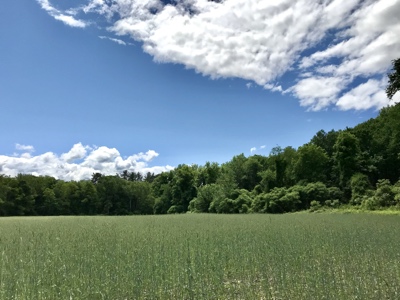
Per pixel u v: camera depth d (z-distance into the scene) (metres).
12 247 11.18
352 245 10.58
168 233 15.16
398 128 53.62
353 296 5.86
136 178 159.00
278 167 62.47
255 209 54.97
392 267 7.73
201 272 7.55
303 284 6.70
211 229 16.95
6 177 78.62
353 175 49.91
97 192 92.06
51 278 7.00
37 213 81.88
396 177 53.75
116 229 18.19
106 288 6.51
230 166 77.94
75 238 13.43
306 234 13.42
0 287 6.41
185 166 88.69
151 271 7.58
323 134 75.12
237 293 6.57
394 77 24.88
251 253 9.56
